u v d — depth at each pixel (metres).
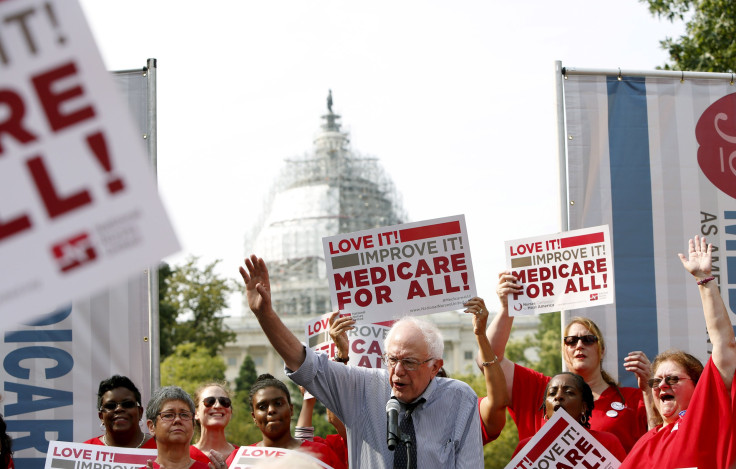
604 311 8.19
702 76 8.47
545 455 5.94
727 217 8.38
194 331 60.78
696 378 5.56
